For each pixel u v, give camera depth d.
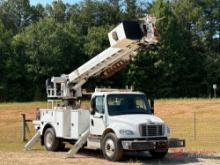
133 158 18.95
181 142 18.53
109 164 17.09
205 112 45.69
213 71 87.00
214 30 95.81
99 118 18.84
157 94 85.50
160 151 18.22
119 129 17.83
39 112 22.77
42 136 22.36
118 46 18.48
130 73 85.94
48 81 22.06
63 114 20.73
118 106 18.75
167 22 87.31
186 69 86.50
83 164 17.03
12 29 106.69
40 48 88.81
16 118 46.41
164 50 86.00
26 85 87.88
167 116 44.91
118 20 104.12
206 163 17.44
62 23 104.31
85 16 104.56
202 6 97.56
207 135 30.14
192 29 96.81
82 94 21.44
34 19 112.25
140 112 18.97
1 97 85.19
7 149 22.75
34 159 18.52
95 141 19.00
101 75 20.81
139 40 18.05
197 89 86.56
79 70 20.77
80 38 93.56
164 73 85.81
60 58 89.44
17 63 87.56
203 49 92.25
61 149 21.48
